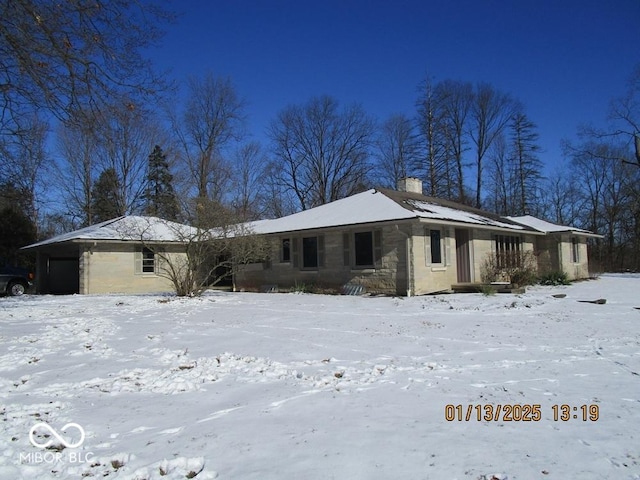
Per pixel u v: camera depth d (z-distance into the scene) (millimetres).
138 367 6664
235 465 3514
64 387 5789
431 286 17266
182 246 24078
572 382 5660
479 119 41812
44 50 9812
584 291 17594
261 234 20531
